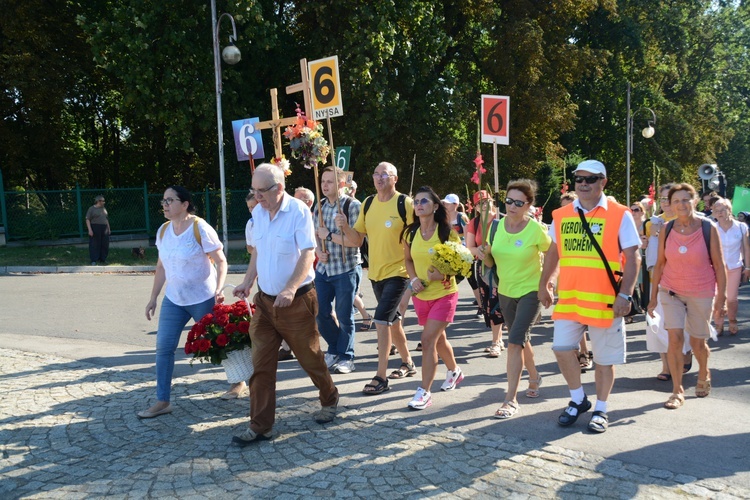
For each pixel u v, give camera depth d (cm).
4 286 1317
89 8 2239
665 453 415
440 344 563
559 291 476
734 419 485
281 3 2152
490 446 429
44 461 421
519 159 2470
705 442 435
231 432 469
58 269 1642
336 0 1886
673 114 3259
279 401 541
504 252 501
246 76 2103
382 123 1992
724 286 530
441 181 2233
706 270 526
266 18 2012
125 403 539
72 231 2012
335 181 620
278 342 460
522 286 498
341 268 631
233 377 554
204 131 2066
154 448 440
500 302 514
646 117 3216
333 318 650
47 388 584
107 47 1802
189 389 580
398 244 562
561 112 2366
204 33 1895
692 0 3406
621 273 453
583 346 663
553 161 2689
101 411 519
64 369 652
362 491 367
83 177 2758
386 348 565
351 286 634
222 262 537
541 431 460
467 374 637
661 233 541
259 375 448
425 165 2238
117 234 2098
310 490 371
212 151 2408
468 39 2458
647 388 582
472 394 558
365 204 588
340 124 2066
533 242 489
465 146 2428
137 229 2123
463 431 459
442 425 473
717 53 3819
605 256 452
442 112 2183
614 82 3241
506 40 2277
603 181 460
